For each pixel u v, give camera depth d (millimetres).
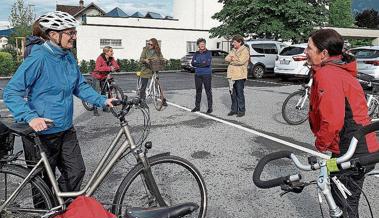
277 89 15062
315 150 6395
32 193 3176
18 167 3152
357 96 2713
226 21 23906
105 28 28406
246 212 4105
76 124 8562
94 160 5895
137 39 29469
